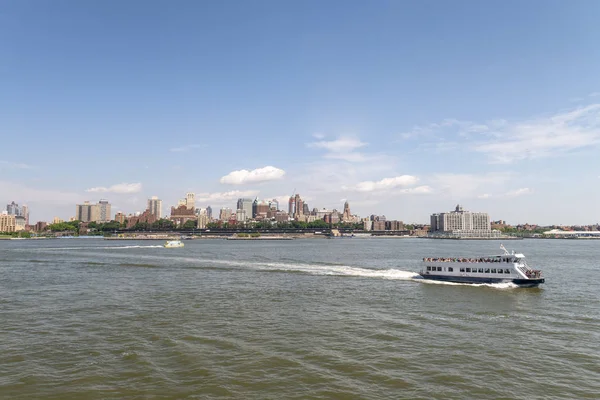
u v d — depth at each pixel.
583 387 36.31
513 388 36.06
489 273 89.50
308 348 45.78
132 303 69.81
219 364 40.94
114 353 43.91
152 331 52.19
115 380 37.16
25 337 49.66
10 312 62.97
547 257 179.62
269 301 71.62
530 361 42.19
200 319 58.56
